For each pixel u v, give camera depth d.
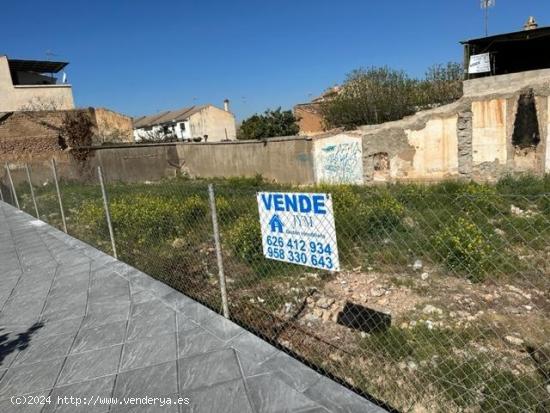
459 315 4.09
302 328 4.17
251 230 6.13
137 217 7.44
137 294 4.48
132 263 6.11
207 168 20.03
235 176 18.61
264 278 5.48
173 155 21.45
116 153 21.50
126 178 21.70
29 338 3.70
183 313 3.90
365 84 19.25
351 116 19.44
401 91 18.78
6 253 6.89
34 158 21.55
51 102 26.06
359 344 3.78
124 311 4.08
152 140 32.78
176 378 2.91
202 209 8.13
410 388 3.13
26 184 13.27
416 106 18.53
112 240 5.91
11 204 13.88
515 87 11.21
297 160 16.03
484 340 3.65
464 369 3.27
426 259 5.51
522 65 16.83
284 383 2.74
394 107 18.59
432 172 12.91
